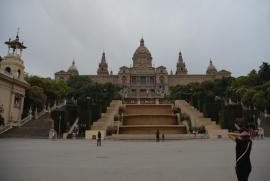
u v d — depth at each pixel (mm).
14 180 11352
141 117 71438
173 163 16984
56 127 61469
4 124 65188
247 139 9539
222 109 58531
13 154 22281
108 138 53375
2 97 68062
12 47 80125
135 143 41000
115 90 137875
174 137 53156
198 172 13594
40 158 19500
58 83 122438
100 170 14125
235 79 125312
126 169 14492
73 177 12102
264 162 17062
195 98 80812
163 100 130750
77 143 40188
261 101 75938
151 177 12219
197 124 62375
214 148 29250
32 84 94688
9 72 76438
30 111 76562
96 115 65688
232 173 13297
